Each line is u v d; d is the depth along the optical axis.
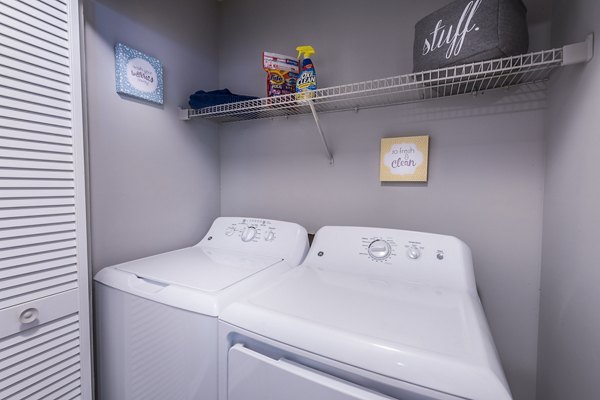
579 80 0.85
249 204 1.85
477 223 1.26
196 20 1.72
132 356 1.05
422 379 0.57
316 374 0.67
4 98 0.86
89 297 1.14
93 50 1.19
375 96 1.39
